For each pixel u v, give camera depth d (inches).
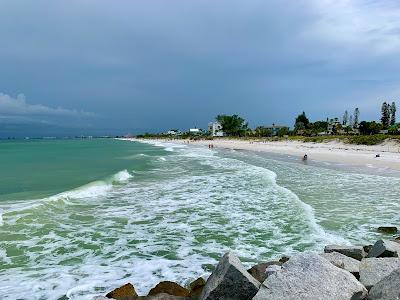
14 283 366.0
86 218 618.5
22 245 480.1
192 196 812.6
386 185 972.6
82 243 491.2
